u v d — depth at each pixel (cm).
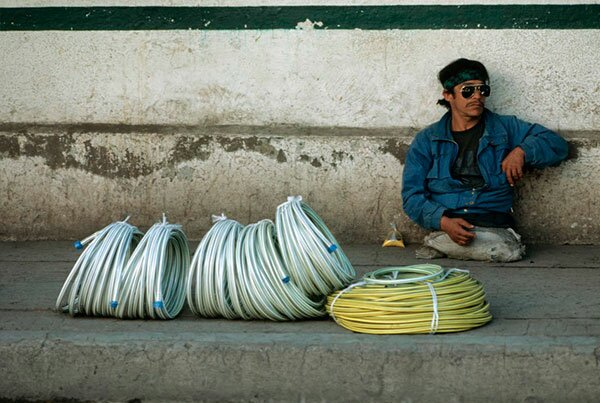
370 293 461
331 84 662
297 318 482
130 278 484
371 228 662
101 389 457
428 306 453
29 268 598
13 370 460
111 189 672
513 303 507
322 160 657
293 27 659
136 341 454
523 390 436
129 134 666
